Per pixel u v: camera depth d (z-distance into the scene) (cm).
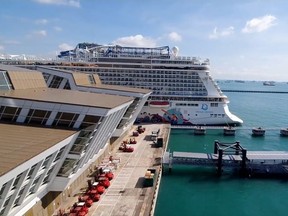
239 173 6412
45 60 10938
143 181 5075
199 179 6078
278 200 5200
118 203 4225
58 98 4241
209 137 9881
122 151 6988
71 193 4497
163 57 11256
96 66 10894
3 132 3253
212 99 10781
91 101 4294
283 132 10494
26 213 3231
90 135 3816
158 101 10669
